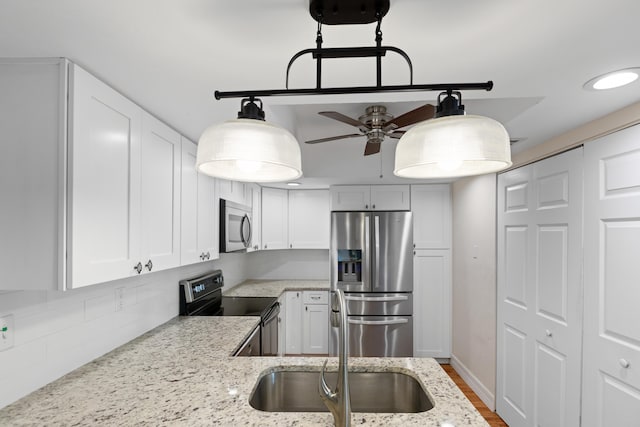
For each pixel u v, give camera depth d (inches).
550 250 87.4
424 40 38.8
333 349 149.6
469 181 135.0
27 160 42.9
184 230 78.3
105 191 49.6
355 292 148.9
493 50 41.0
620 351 65.5
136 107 57.9
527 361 96.8
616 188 66.8
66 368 56.7
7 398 46.6
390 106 85.5
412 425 41.4
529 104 61.6
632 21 34.9
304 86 51.1
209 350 68.7
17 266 42.8
